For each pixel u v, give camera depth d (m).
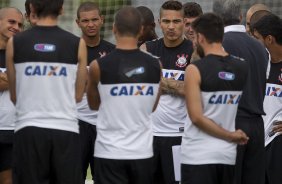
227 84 19.45
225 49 21.48
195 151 19.70
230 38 21.58
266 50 22.22
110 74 19.70
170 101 23.62
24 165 19.84
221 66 19.44
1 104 23.50
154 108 20.64
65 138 19.78
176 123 23.67
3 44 23.47
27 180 19.89
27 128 19.64
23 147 19.80
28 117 19.69
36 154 19.72
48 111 19.69
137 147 19.88
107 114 19.91
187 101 19.31
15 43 19.72
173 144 23.67
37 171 19.84
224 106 19.59
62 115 19.77
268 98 24.05
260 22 23.50
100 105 20.23
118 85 19.73
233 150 19.88
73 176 20.08
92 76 19.97
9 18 23.38
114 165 19.86
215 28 19.59
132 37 19.97
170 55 23.73
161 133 23.73
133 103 19.81
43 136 19.61
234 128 20.16
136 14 20.03
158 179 24.19
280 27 23.41
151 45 24.00
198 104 19.17
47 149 19.78
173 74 23.66
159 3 46.91
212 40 19.61
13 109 23.55
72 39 19.92
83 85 20.23
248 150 21.52
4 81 23.14
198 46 20.59
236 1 21.89
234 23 21.78
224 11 21.78
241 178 21.61
